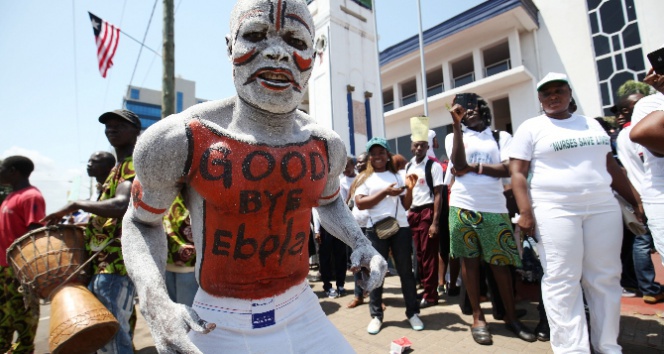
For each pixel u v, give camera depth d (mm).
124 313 2404
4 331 3100
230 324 1278
